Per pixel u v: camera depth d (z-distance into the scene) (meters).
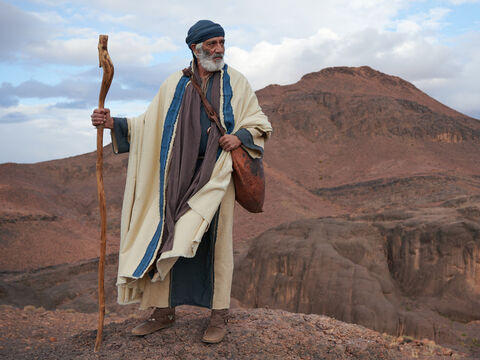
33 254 81.44
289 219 106.75
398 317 41.69
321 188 135.00
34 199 116.56
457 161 148.25
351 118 175.62
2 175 130.38
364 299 42.50
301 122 177.25
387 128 168.25
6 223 91.62
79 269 67.44
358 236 51.88
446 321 42.75
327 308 43.56
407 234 51.06
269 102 196.38
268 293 48.44
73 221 106.88
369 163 150.88
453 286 45.97
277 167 152.88
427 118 170.75
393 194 120.25
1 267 74.38
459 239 47.44
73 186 137.88
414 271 49.06
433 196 112.62
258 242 53.88
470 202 90.56
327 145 167.25
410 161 146.88
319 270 46.03
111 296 52.59
